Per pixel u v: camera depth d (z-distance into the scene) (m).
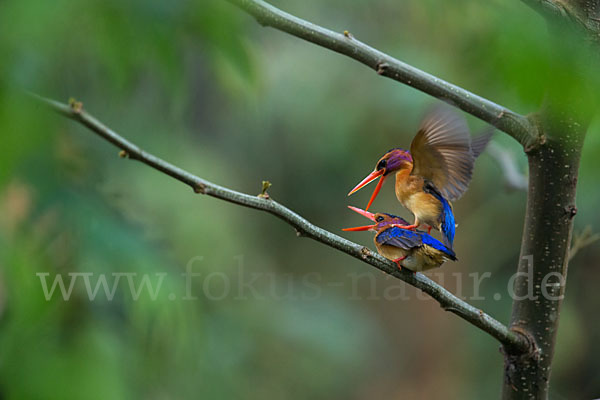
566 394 16.09
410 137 14.20
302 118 14.27
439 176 6.08
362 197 15.89
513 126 4.54
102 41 3.77
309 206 15.87
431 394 17.69
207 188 4.11
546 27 3.00
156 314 6.40
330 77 14.19
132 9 3.71
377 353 17.30
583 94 2.75
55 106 3.46
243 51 4.58
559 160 4.62
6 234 5.22
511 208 15.95
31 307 5.30
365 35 11.00
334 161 15.07
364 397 16.59
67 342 5.73
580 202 13.02
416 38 9.93
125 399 5.74
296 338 13.55
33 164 5.05
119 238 6.10
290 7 11.34
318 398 13.55
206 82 12.61
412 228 5.58
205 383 8.96
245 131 14.53
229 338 10.22
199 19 4.29
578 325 16.33
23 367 5.25
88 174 6.46
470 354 17.97
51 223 5.70
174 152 11.31
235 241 12.88
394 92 13.72
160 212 11.27
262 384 12.59
